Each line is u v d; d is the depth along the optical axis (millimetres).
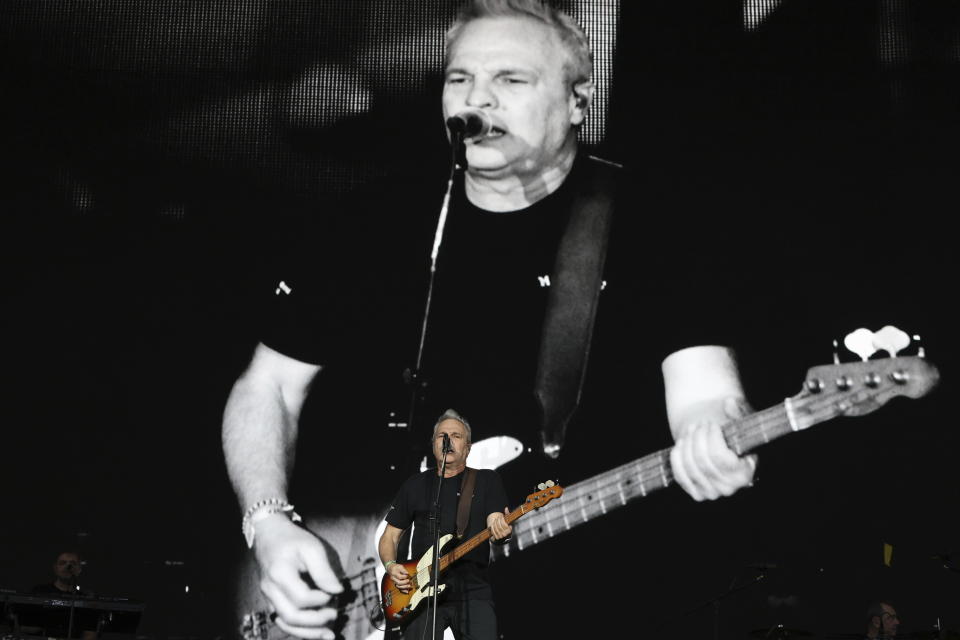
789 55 17922
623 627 16281
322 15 18359
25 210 17859
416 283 17516
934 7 18000
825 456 16578
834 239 17281
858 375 16781
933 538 16250
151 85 18250
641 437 16797
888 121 17672
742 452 16625
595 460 16781
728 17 18047
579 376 17031
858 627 16047
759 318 17078
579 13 18062
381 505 16797
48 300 17547
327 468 16938
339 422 17094
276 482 16844
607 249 17391
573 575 16469
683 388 16891
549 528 16641
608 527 16562
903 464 16484
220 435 17078
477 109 17875
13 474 16953
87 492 16891
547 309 17266
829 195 17438
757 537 16406
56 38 18406
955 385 16688
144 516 16797
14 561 16656
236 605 16516
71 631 13273
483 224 17625
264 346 17359
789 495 16484
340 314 17438
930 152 17531
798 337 17000
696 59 17938
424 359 17266
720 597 16172
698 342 17031
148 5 18531
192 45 18359
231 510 16812
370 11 18328
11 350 17375
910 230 17281
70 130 18109
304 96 18156
